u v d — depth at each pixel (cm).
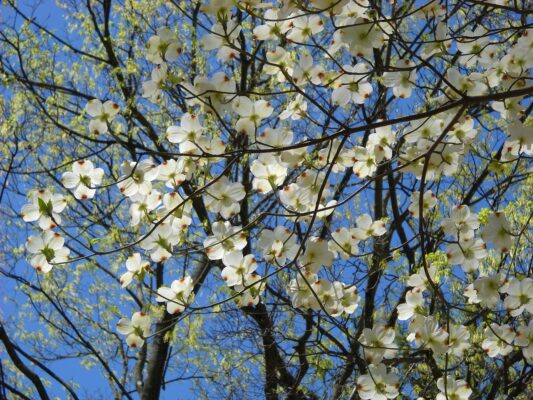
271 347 631
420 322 296
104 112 286
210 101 267
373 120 548
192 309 283
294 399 624
